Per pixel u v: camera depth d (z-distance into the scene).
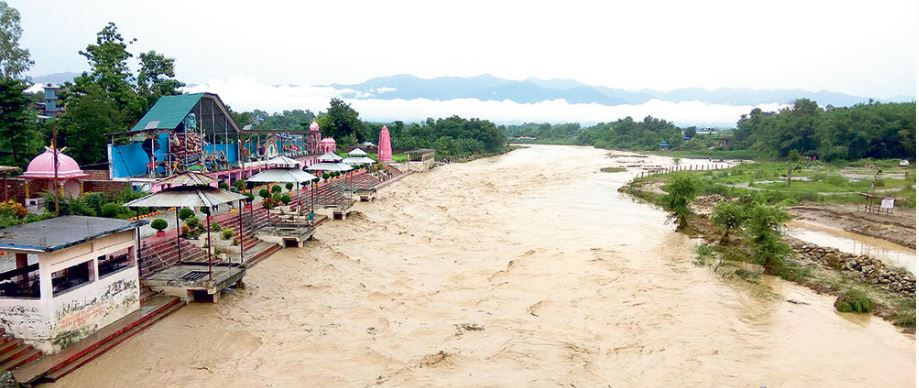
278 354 18.05
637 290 25.00
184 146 39.69
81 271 17.59
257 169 48.88
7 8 47.25
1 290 16.11
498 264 29.48
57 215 24.86
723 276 27.17
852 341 19.78
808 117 97.88
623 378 16.84
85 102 43.03
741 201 35.31
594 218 43.88
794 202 48.28
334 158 47.62
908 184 53.56
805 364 17.95
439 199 53.66
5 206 27.02
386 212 45.09
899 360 18.33
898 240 35.28
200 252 26.58
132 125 48.78
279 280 25.64
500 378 16.62
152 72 57.03
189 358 17.48
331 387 16.00
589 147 171.38
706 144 138.00
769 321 21.50
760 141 114.12
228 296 22.73
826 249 31.59
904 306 22.56
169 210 32.94
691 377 16.95
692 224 39.75
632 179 74.50
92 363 16.47
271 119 140.50
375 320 21.23
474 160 108.94
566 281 26.36
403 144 100.56
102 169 42.03
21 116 39.66
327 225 38.25
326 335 19.62
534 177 76.56
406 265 29.19
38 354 15.89
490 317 21.69
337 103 96.12
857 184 56.25
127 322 18.70
